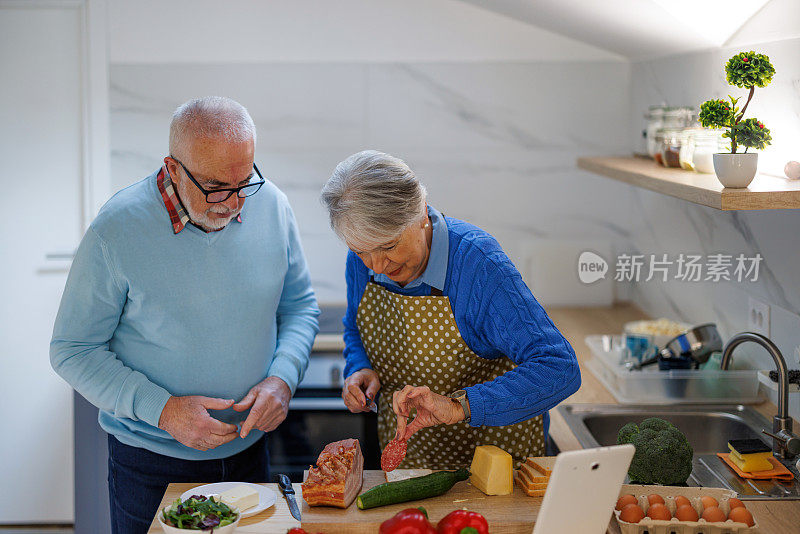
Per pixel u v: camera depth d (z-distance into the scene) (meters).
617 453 1.38
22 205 3.37
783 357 2.01
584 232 3.43
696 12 2.22
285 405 1.93
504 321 1.71
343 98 3.32
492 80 3.32
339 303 3.45
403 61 3.30
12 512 3.54
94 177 3.34
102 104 3.29
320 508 1.60
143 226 1.80
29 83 3.29
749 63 1.81
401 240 1.66
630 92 3.32
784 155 2.04
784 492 1.73
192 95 3.29
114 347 1.90
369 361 2.02
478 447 1.72
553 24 3.09
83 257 1.80
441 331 1.81
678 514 1.53
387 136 3.35
